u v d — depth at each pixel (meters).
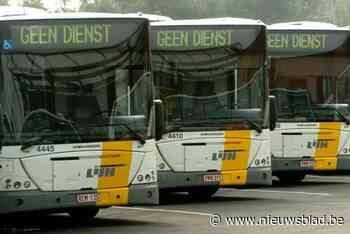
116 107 26.12
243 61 33.50
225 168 33.06
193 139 32.84
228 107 33.28
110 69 26.12
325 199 33.56
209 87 33.16
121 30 26.34
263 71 33.75
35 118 25.22
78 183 25.50
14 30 25.25
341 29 40.19
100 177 25.77
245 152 33.34
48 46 25.53
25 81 25.22
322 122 39.88
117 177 26.02
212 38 33.28
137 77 26.50
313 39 40.00
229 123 33.22
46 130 25.28
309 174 47.44
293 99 39.91
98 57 26.02
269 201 33.22
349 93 40.03
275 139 39.69
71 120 25.55
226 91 33.31
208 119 33.03
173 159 32.69
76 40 25.81
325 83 40.03
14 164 24.95
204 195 35.12
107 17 26.19
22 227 27.23
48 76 25.44
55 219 29.50
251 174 33.38
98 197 25.72
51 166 25.23
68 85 25.62
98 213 30.69
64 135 25.42
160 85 32.66
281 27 40.09
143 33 26.62
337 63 40.03
